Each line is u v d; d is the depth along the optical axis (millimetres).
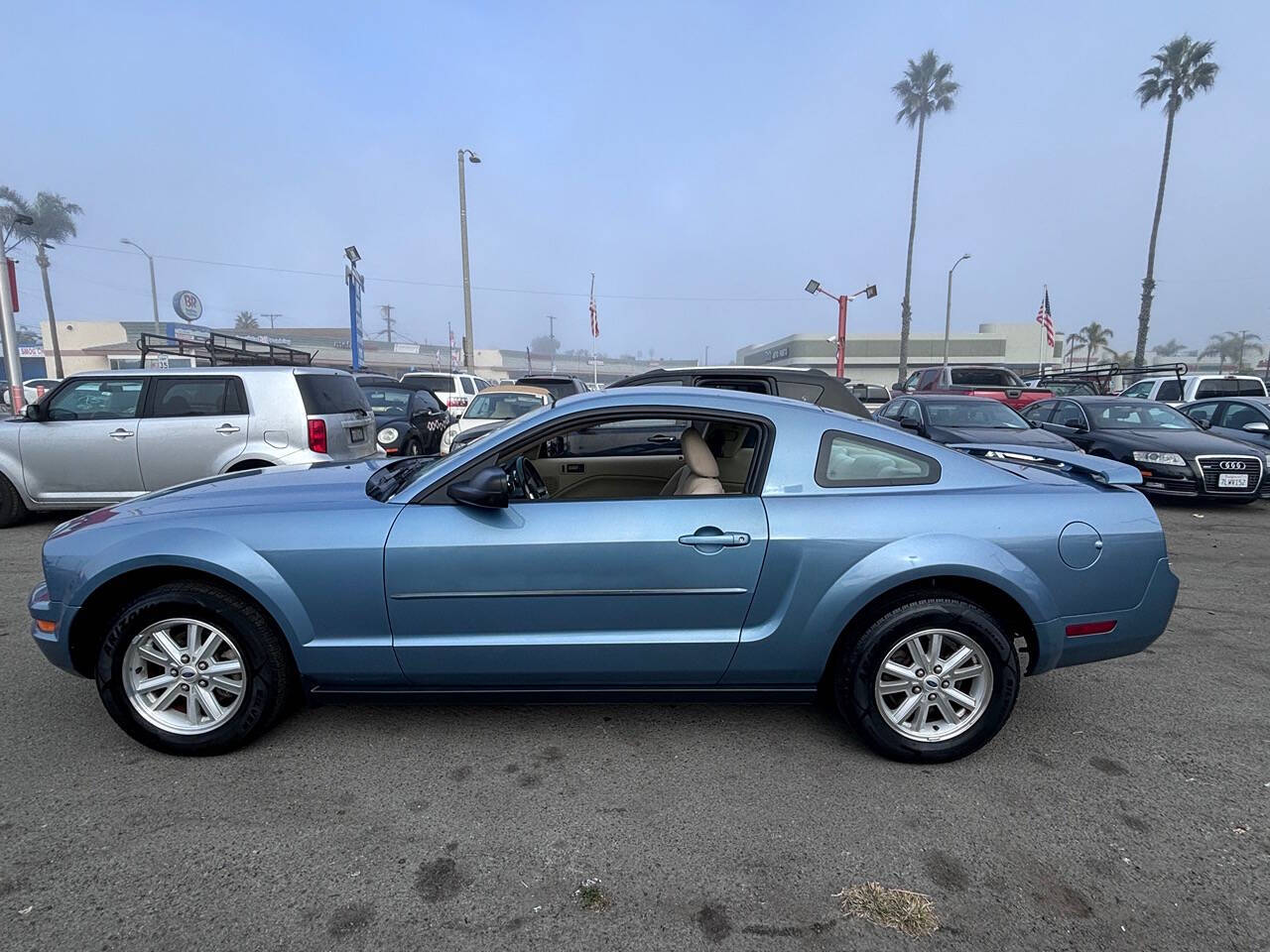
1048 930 2172
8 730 3320
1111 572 3008
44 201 42281
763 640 2963
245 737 3064
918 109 37719
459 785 2912
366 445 7977
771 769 3049
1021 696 3770
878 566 2900
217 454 6883
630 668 3002
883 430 3168
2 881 2334
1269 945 2117
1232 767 3096
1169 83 31031
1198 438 9492
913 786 2924
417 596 2918
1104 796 2869
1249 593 5660
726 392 3252
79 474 6969
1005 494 3045
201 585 3012
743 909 2250
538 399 12703
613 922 2193
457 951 2080
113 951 2059
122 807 2734
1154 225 32031
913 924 2189
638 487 4453
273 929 2150
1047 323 34375
